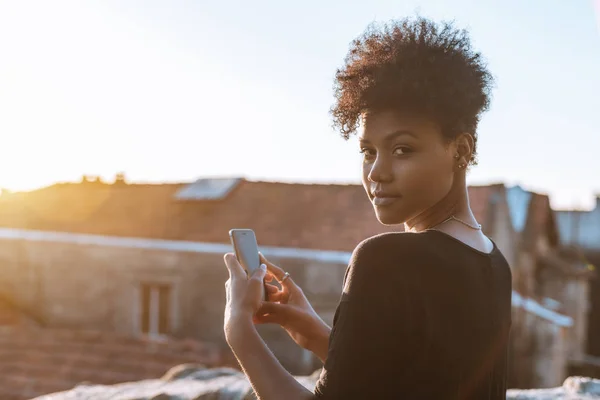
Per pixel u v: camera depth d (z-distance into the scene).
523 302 14.08
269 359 1.09
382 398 0.95
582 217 35.47
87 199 19.92
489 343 1.09
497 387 1.16
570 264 19.86
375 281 0.96
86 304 17.00
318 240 14.56
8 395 10.40
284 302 1.50
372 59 1.09
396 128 1.03
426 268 0.99
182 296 15.75
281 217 15.91
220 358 11.55
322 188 16.73
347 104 1.11
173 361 11.16
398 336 0.95
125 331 16.36
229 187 17.58
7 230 18.05
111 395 2.90
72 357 11.48
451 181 1.08
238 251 1.29
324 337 1.42
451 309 1.00
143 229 17.20
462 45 1.10
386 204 1.06
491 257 1.14
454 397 1.01
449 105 1.02
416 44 1.07
